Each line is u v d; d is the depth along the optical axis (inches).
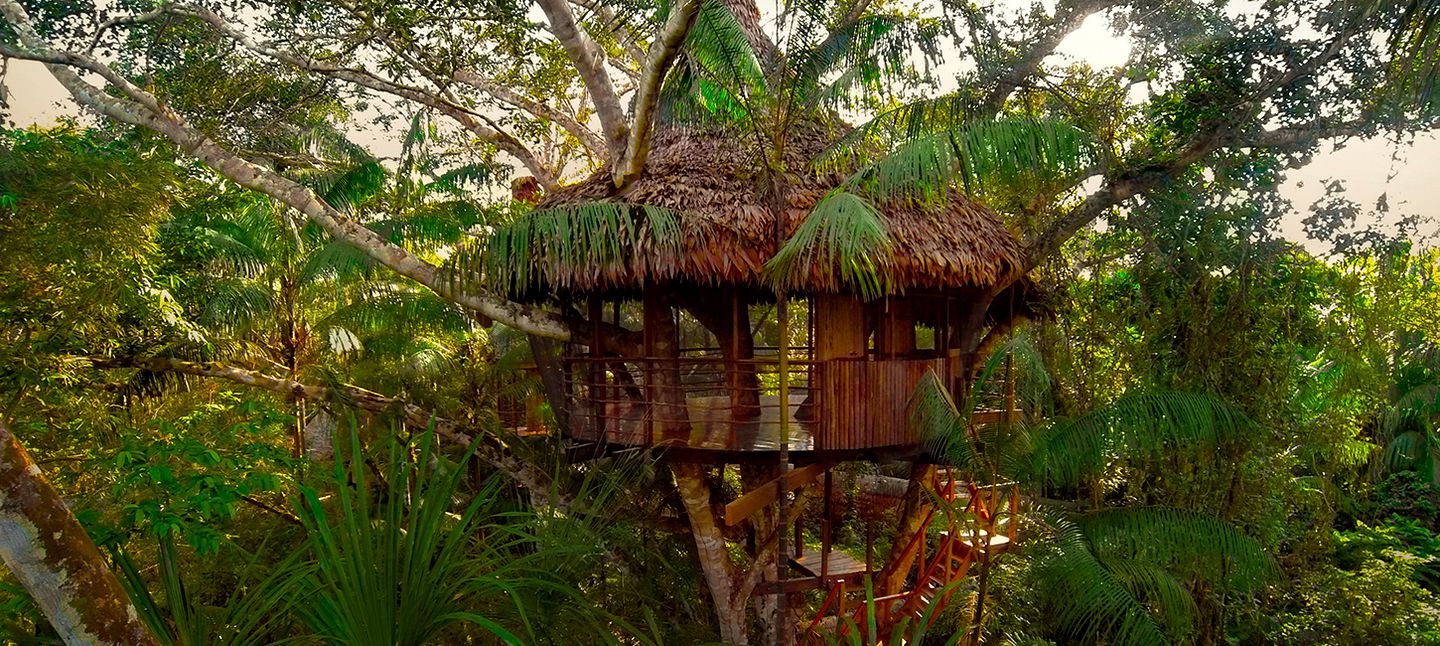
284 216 453.7
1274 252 391.2
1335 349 432.1
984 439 317.4
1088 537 318.3
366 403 390.0
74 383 325.4
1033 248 394.3
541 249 315.6
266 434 394.0
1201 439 309.3
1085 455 302.8
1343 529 724.0
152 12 392.5
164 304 350.0
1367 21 348.8
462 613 178.5
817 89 306.8
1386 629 457.4
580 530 264.2
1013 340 304.2
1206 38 377.4
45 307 285.3
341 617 173.3
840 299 330.3
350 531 172.1
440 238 426.6
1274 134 378.6
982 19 414.3
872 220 239.8
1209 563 325.4
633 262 300.0
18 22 347.9
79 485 315.9
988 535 322.3
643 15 413.4
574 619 244.2
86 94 350.9
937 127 310.7
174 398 440.1
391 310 446.0
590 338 358.9
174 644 185.8
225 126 418.9
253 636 191.5
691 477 387.9
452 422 406.0
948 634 453.7
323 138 509.4
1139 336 432.5
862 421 326.3
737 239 308.5
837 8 422.3
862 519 768.3
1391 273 417.4
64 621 150.2
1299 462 461.1
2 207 260.8
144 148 393.4
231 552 308.8
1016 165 268.1
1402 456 765.9
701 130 370.9
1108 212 408.2
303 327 492.7
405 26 369.7
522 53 411.8
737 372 331.9
